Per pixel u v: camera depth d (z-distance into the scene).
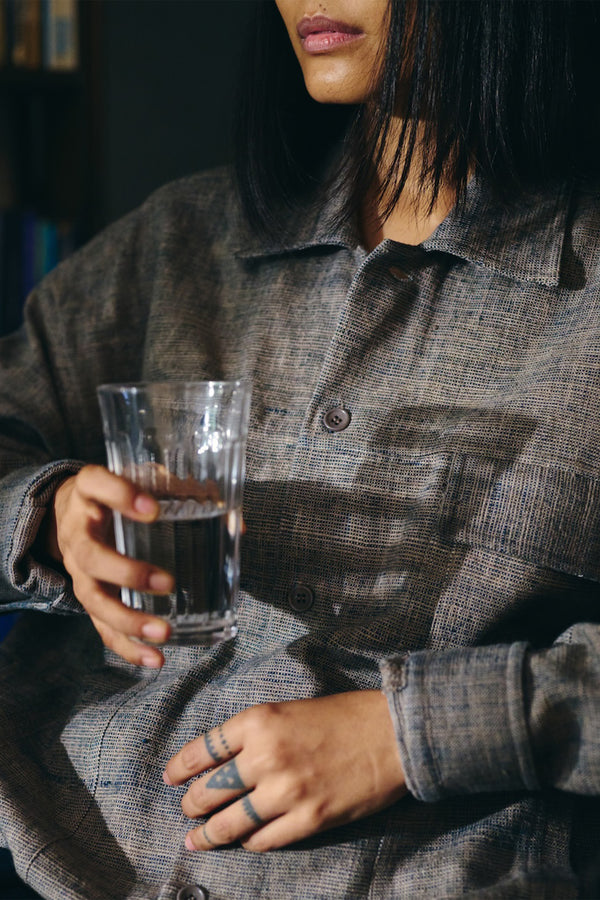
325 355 0.86
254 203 0.92
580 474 0.78
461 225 0.84
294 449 0.84
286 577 0.82
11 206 1.95
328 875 0.74
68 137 1.84
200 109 1.85
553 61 0.85
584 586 0.80
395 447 0.81
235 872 0.74
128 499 0.67
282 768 0.71
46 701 0.86
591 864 0.76
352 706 0.73
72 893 0.74
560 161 0.87
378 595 0.80
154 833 0.77
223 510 0.69
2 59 1.72
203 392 0.68
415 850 0.75
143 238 0.98
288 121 0.94
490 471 0.79
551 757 0.71
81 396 0.95
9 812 0.77
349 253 0.89
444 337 0.84
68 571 0.79
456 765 0.71
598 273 0.82
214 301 0.93
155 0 1.80
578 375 0.79
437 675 0.72
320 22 0.83
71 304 0.97
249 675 0.79
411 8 0.82
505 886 0.70
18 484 0.82
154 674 0.85
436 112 0.84
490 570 0.78
